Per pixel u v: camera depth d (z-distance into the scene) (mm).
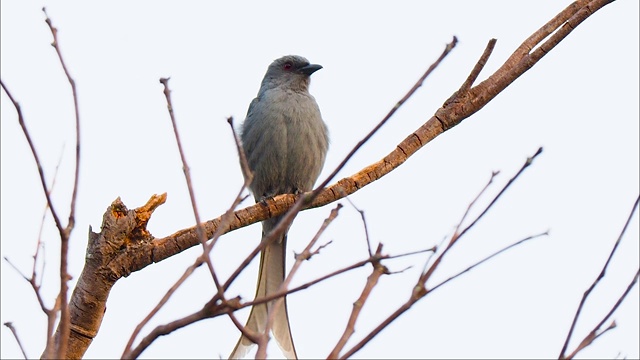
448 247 5312
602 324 5473
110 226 9188
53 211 5527
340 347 5363
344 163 5414
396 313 5156
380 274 5754
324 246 5926
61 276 5473
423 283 5203
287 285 5586
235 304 5246
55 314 5430
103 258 9133
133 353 5086
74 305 9055
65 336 5391
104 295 9109
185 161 5688
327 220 6004
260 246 5273
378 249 5809
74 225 5590
